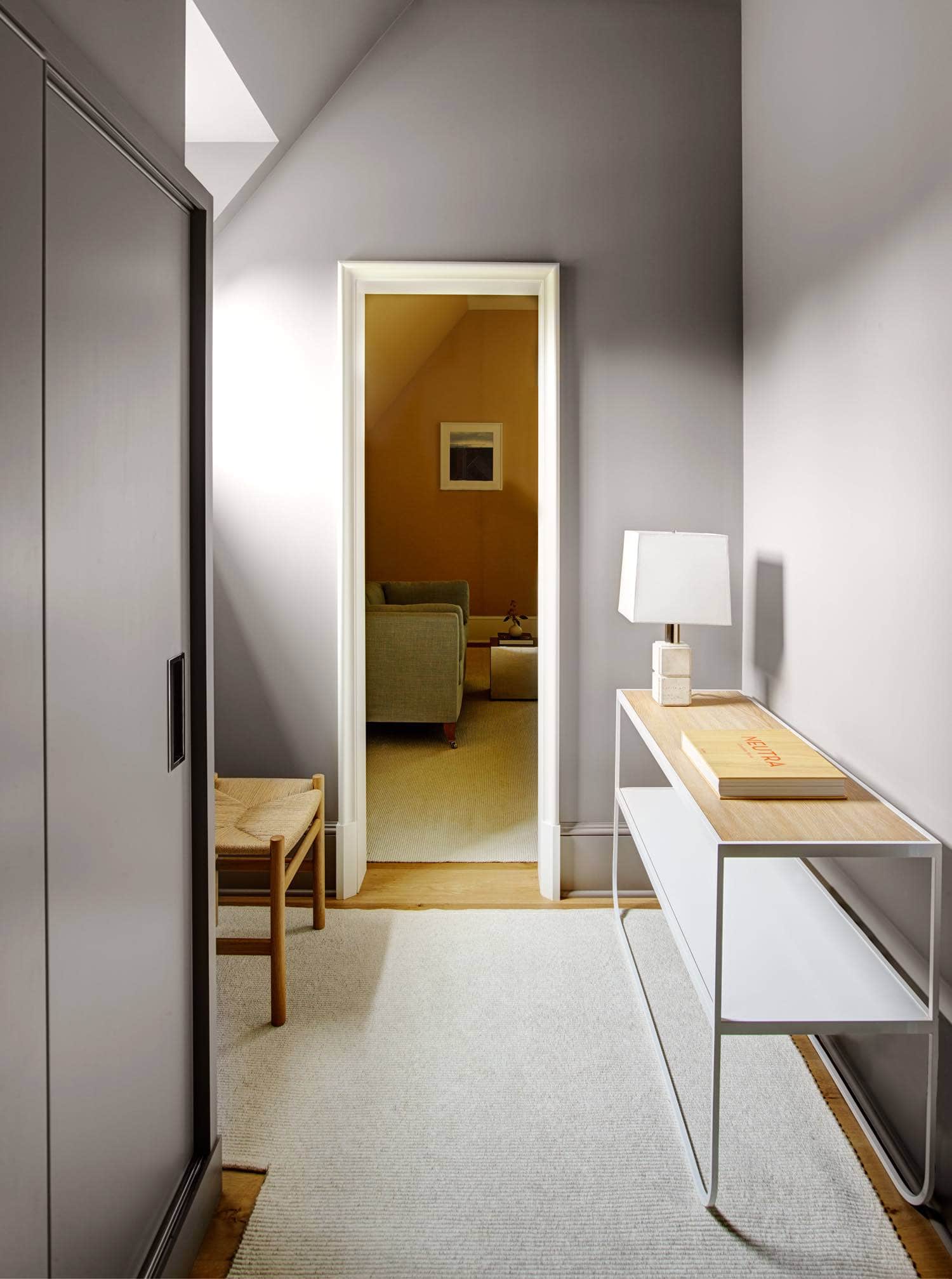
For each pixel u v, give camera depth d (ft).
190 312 4.52
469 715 17.93
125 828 3.79
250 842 6.65
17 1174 2.85
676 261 8.73
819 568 6.57
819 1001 4.64
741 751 5.80
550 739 9.11
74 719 3.28
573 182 8.70
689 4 8.64
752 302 8.40
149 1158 4.07
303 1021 6.74
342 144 8.69
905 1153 5.13
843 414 6.06
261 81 7.37
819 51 6.45
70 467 3.23
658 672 7.68
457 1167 5.17
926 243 4.78
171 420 4.30
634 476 8.87
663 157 8.68
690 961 5.05
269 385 8.85
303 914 8.70
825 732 6.47
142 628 3.96
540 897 9.14
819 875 6.40
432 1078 6.04
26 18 2.76
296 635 9.05
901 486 5.14
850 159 5.88
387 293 9.18
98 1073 3.51
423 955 7.80
